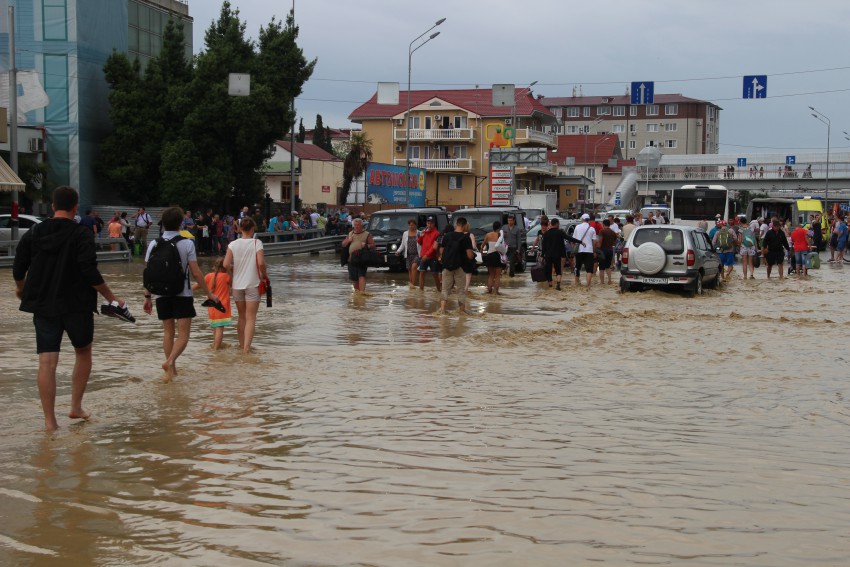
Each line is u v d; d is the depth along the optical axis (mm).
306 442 7266
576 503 5641
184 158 41719
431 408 8711
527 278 28953
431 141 79438
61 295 7711
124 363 11344
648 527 5180
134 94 42562
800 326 16484
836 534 5098
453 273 17969
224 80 43219
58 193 7840
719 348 13461
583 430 7812
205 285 10273
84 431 7621
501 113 78875
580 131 170625
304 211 53781
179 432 7602
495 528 5141
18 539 4945
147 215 37031
